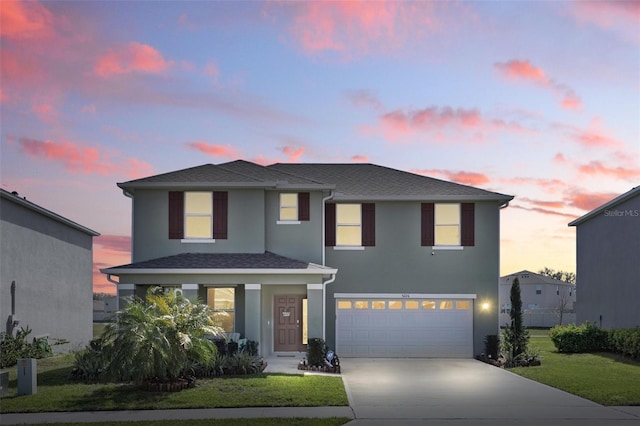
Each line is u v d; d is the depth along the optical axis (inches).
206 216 1042.1
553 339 1149.7
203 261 965.8
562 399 654.5
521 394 687.1
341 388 693.3
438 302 1103.6
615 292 1240.8
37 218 1083.9
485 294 1101.1
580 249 1438.2
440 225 1122.0
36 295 1072.2
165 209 1031.6
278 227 1053.2
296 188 1043.3
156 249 1024.2
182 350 684.1
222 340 844.0
